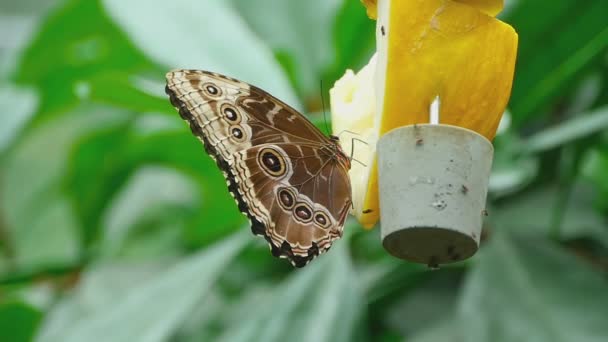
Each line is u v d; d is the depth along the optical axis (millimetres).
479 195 734
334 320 977
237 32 1072
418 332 1043
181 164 1133
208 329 1072
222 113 807
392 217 731
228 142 804
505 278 993
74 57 1229
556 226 1058
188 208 1235
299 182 810
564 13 1010
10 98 1229
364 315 979
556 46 1033
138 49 1099
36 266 1125
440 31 737
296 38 1114
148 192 1254
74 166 1209
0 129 1192
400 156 732
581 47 1031
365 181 777
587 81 1106
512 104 1054
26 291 1162
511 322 967
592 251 1067
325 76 1095
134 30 1075
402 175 731
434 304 1059
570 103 1109
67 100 1247
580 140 1037
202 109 803
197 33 1071
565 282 991
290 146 813
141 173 1271
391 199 732
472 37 738
